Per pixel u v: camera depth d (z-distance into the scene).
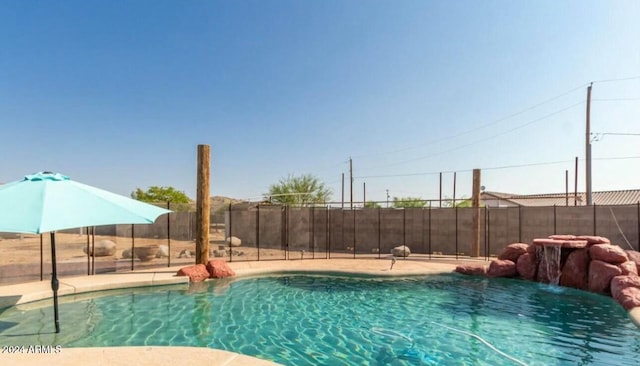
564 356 5.27
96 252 13.57
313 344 5.70
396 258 14.20
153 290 8.97
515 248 11.45
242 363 3.71
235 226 19.27
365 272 10.97
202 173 11.04
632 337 6.06
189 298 8.34
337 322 6.83
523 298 8.68
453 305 8.06
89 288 8.35
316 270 11.39
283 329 6.40
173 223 19.81
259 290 9.31
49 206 4.52
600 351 5.45
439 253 16.28
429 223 16.47
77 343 5.39
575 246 9.63
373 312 7.50
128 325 6.35
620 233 12.78
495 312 7.52
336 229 18.47
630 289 7.74
